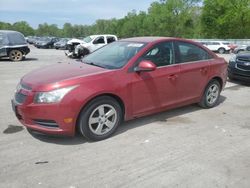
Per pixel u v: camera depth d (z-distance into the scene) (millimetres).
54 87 4227
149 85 5102
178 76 5547
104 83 4531
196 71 5910
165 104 5484
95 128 4621
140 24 92250
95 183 3506
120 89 4695
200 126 5422
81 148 4395
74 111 4289
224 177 3684
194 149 4449
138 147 4465
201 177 3670
